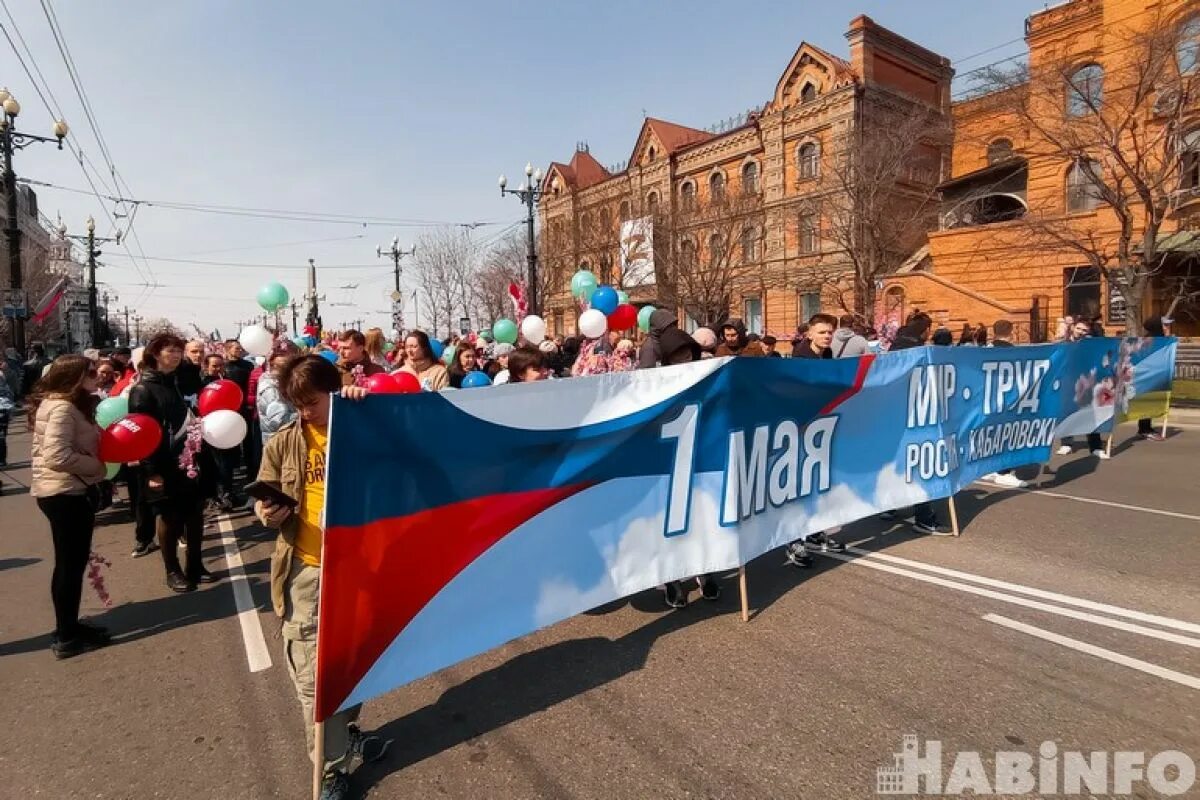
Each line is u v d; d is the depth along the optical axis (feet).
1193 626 12.19
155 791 8.38
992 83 57.41
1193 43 46.50
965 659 11.10
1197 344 45.11
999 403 20.81
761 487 13.67
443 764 8.73
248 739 9.53
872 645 11.68
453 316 133.39
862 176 75.66
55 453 11.87
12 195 59.98
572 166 151.23
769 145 103.76
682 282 91.81
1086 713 9.50
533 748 9.04
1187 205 54.24
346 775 8.26
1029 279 71.00
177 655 12.37
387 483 8.53
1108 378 27.73
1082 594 13.73
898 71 97.96
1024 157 68.13
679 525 12.34
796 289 100.22
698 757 8.70
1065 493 22.34
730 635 12.28
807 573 15.39
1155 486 23.11
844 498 15.75
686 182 119.96
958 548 16.88
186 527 15.90
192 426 15.03
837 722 9.38
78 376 12.31
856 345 19.77
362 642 8.27
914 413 17.37
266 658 12.23
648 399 11.76
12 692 11.04
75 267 165.27
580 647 12.01
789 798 7.88
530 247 70.69
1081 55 60.13
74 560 12.39
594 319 22.70
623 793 8.06
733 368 12.89
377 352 23.08
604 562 11.35
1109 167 50.83
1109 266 57.98
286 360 8.34
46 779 8.65
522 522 10.18
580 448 10.89
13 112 55.98
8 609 14.83
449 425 9.20
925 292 76.13
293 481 8.30
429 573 9.04
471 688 10.71
